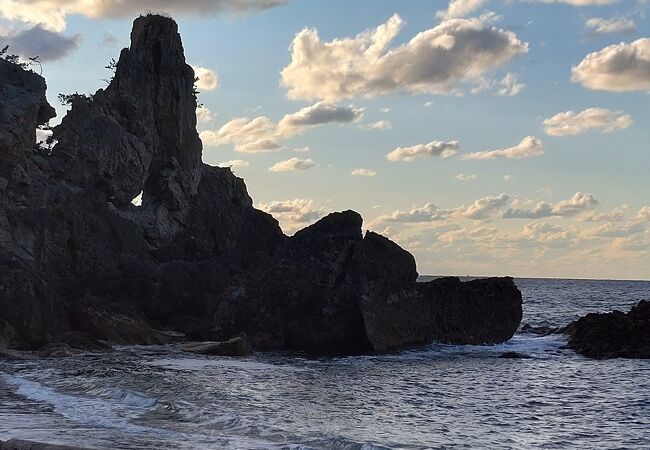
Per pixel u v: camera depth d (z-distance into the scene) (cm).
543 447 2775
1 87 7131
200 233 8850
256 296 6188
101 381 3778
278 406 3347
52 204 7119
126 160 8281
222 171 9850
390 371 4925
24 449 2175
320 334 5975
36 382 3862
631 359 5734
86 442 2431
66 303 6041
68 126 7812
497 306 6606
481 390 4200
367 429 2922
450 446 2675
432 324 6297
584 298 15750
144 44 9112
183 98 9194
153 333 5988
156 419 2900
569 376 4822
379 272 6450
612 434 3047
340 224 6600
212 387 3762
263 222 9475
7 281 5591
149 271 6881
